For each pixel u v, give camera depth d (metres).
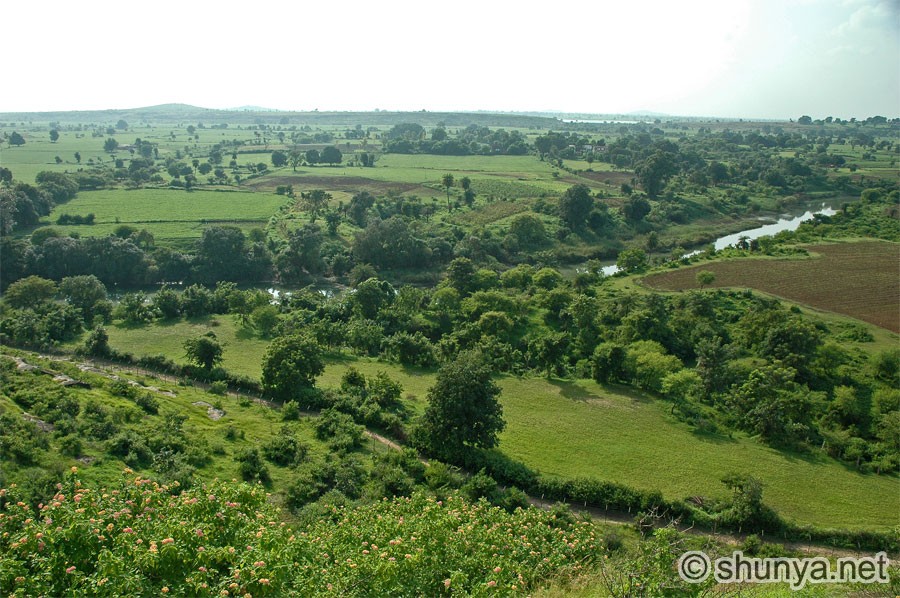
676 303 75.75
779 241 112.88
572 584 23.39
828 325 72.50
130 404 46.81
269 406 52.56
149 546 17.69
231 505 20.48
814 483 43.12
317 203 128.25
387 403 52.75
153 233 109.00
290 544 19.48
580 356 66.56
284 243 105.56
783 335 61.28
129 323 73.25
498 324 68.06
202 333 70.12
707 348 57.84
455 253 107.31
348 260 103.94
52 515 18.86
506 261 110.69
